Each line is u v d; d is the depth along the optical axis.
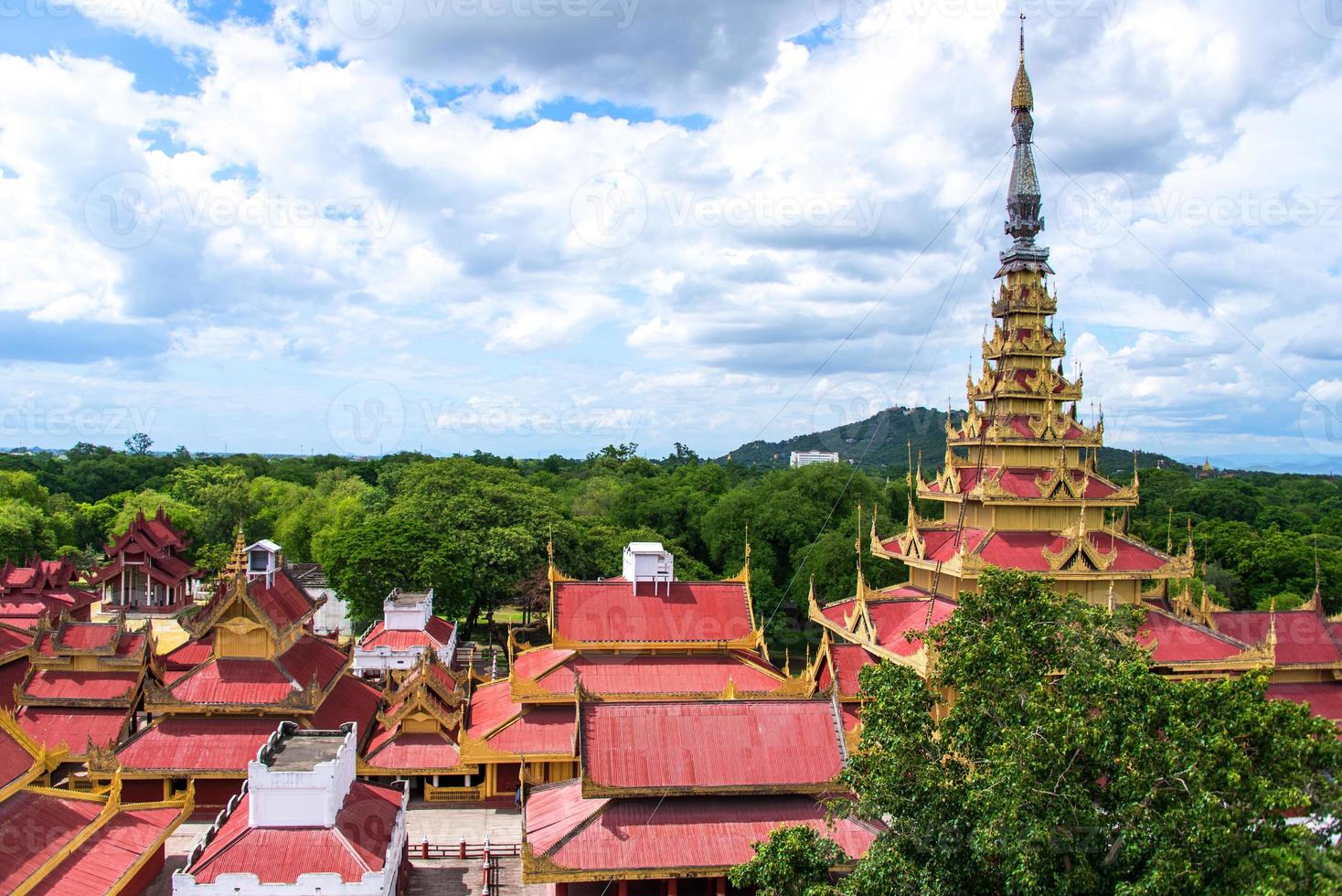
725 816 45.84
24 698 62.38
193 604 130.00
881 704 36.53
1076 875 28.89
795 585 106.50
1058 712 30.91
